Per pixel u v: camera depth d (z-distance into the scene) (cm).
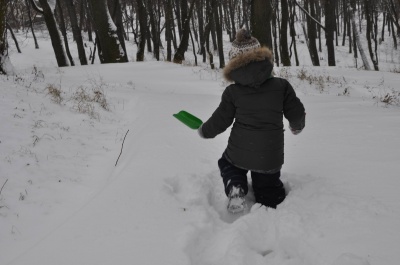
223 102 312
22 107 609
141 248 248
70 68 1542
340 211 268
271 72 305
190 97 866
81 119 627
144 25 2220
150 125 568
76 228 277
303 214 274
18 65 3234
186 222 283
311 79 1266
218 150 447
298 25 5453
